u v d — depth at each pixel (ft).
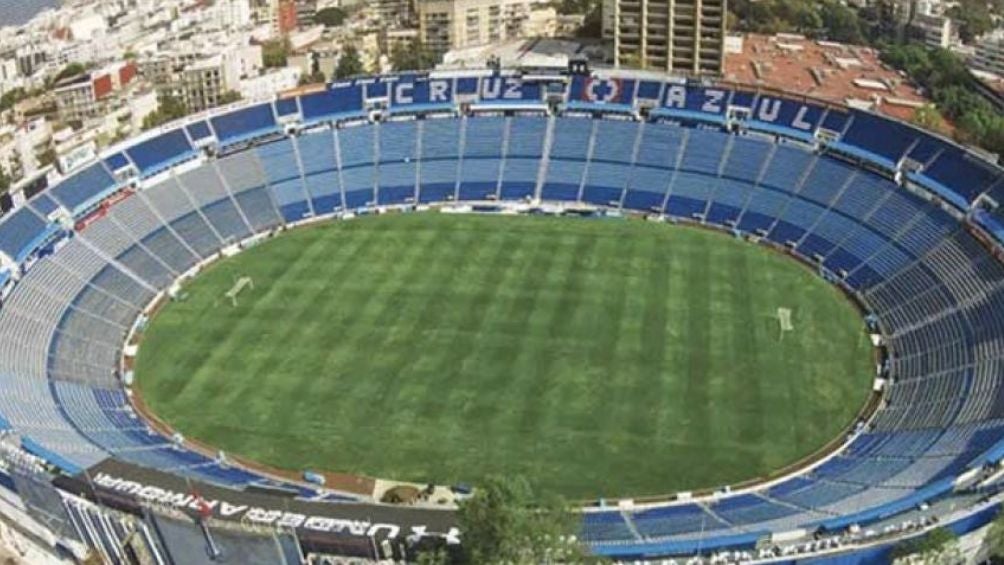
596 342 333.62
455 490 264.11
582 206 444.14
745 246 406.62
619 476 268.41
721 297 364.17
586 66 495.00
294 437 289.94
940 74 631.15
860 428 289.12
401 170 464.65
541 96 481.46
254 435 291.58
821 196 416.05
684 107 465.06
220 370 326.44
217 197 437.99
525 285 374.63
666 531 235.40
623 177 451.94
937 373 306.35
